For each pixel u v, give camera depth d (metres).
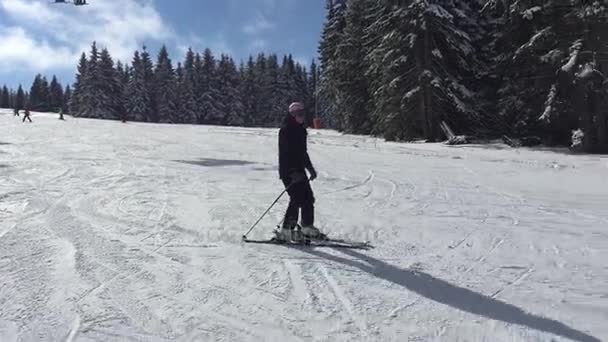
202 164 14.55
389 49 27.95
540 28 22.17
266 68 97.25
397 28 27.34
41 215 7.38
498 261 5.52
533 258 5.64
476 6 30.05
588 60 19.92
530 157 18.41
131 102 86.12
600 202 9.34
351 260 5.50
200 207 8.25
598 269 5.25
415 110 27.33
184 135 28.17
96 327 3.79
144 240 6.13
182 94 87.81
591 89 20.50
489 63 28.75
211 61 89.62
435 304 4.30
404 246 6.09
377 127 30.23
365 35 34.88
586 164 15.94
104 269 5.04
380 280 4.87
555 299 4.42
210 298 4.38
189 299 4.35
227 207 8.28
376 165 15.23
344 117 40.91
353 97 39.03
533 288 4.69
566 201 9.44
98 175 11.78
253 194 9.65
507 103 24.66
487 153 19.91
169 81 88.06
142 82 87.38
